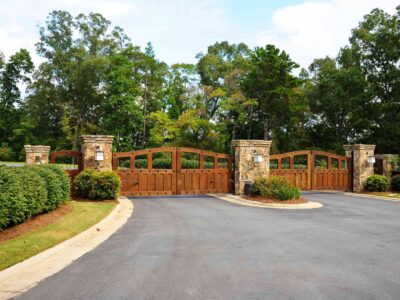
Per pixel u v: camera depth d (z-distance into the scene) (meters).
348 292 5.03
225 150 40.97
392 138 38.28
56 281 5.33
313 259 6.76
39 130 51.25
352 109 40.78
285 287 5.19
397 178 22.16
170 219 11.24
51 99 50.12
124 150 40.94
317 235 9.07
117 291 4.95
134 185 17.92
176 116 42.50
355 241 8.44
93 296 4.75
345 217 12.29
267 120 41.06
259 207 14.49
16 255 6.44
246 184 17.88
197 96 36.81
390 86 39.69
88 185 14.98
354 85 40.94
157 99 44.50
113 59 41.22
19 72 53.19
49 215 10.16
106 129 42.94
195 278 5.54
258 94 39.75
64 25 49.16
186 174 18.72
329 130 45.56
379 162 23.64
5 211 7.83
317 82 48.19
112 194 15.06
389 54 38.78
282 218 11.79
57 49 48.06
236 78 40.00
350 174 22.88
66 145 47.75
